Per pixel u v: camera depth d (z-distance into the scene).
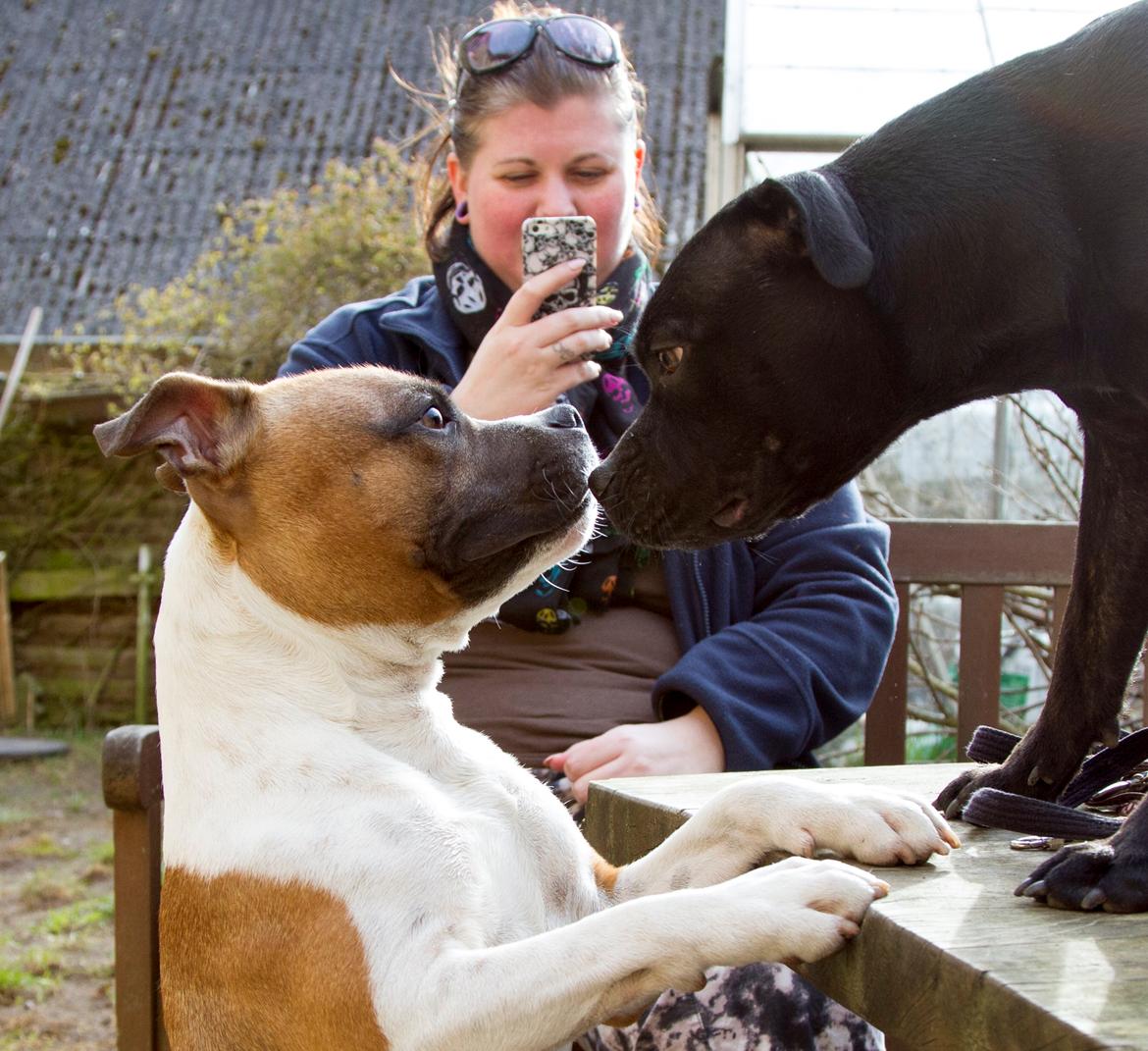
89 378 9.90
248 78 11.89
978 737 2.36
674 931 1.67
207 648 2.09
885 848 1.82
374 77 11.62
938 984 1.42
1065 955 1.39
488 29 3.18
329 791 1.97
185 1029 1.93
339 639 2.12
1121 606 2.01
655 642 3.05
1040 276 2.01
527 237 2.94
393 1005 1.77
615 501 2.37
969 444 6.93
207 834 1.97
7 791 7.99
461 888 1.90
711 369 2.20
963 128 2.09
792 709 2.88
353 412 2.19
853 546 3.13
